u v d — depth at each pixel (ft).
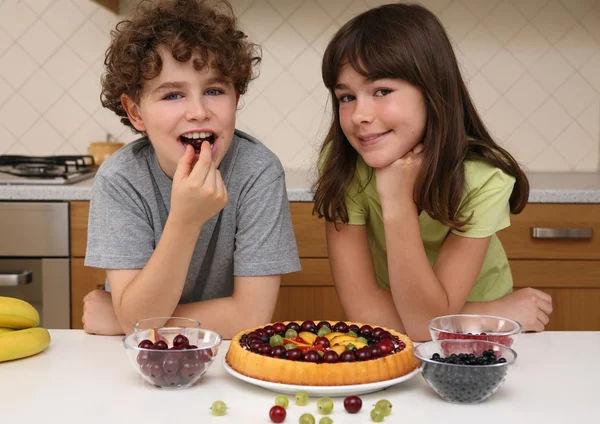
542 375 3.40
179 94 4.16
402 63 4.26
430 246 5.21
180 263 4.05
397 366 3.16
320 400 2.91
